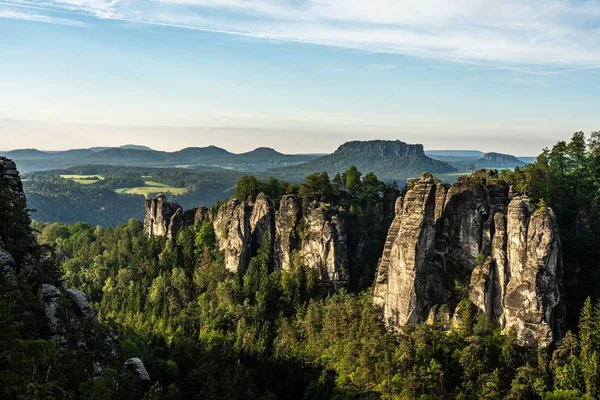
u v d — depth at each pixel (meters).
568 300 117.06
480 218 126.31
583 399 90.31
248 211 181.00
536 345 104.06
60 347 77.75
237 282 167.12
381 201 178.62
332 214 165.62
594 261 121.81
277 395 122.44
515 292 109.88
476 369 101.75
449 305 120.75
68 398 70.25
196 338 149.50
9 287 71.44
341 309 137.12
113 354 94.06
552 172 140.75
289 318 151.88
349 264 165.38
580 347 100.31
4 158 107.94
